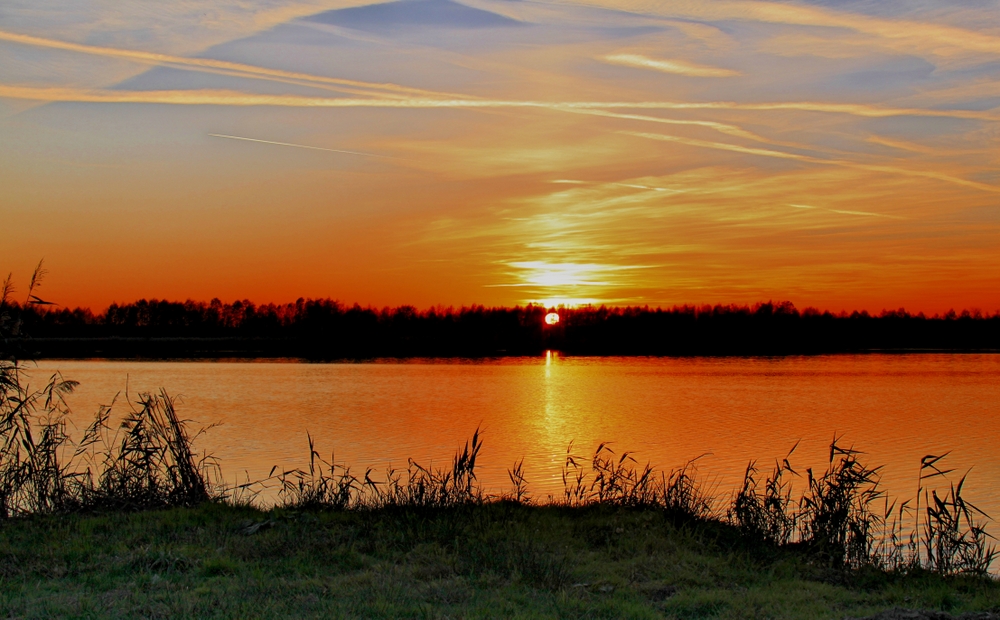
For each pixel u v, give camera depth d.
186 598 7.19
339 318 118.25
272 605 7.06
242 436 26.67
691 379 61.81
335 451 23.31
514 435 27.84
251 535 9.49
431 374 66.38
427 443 25.22
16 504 11.26
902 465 22.34
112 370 66.19
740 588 8.37
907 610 7.25
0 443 12.26
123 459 12.20
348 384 53.69
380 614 6.97
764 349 120.00
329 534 9.58
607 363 89.69
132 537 9.34
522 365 83.56
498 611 7.13
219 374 62.44
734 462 22.03
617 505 11.91
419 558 8.80
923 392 49.44
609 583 8.29
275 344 117.00
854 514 11.17
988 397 45.75
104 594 7.32
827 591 8.33
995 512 15.94
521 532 9.77
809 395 46.84
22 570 8.00
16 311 11.88
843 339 118.62
